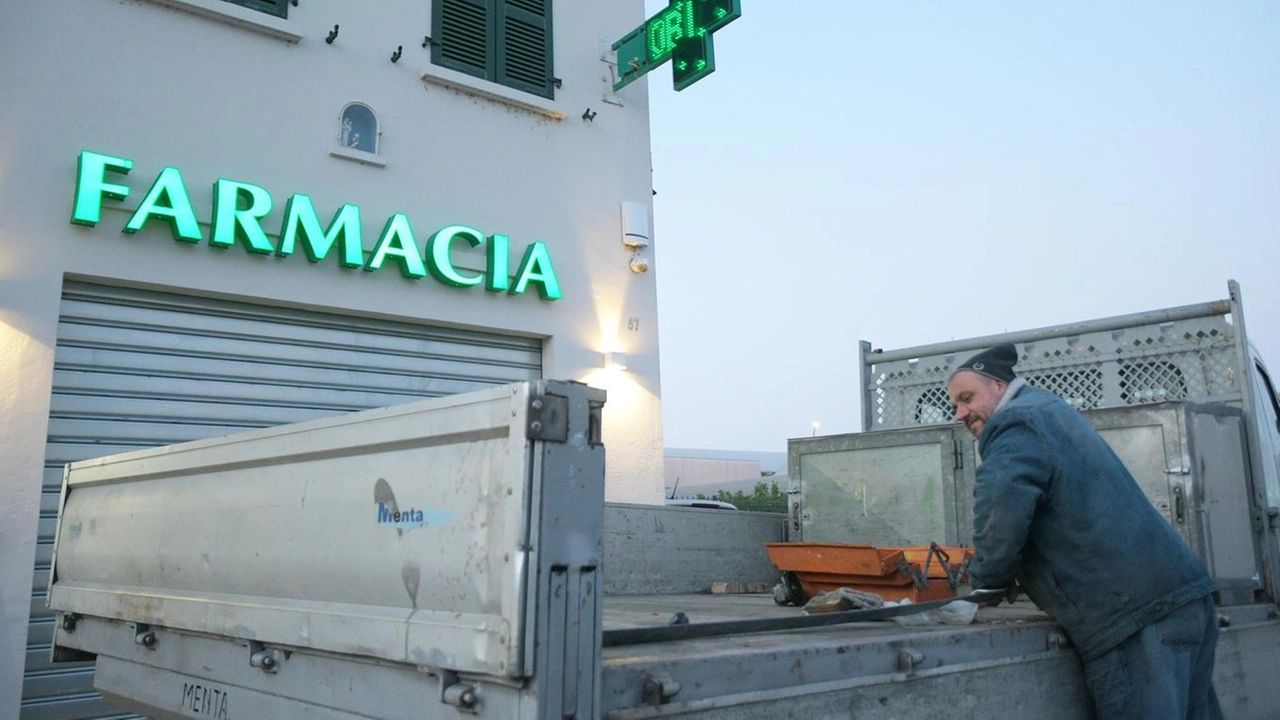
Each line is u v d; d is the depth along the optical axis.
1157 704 2.46
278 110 7.56
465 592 1.67
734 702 1.75
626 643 1.95
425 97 8.43
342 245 7.64
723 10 8.48
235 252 7.18
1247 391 4.10
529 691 1.53
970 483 4.41
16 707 5.82
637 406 9.27
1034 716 2.43
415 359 8.22
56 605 3.27
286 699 2.12
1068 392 4.74
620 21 9.99
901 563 3.44
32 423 6.14
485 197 8.66
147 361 6.85
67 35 6.67
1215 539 3.57
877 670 2.06
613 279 9.38
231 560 2.38
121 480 3.04
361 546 1.96
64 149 6.54
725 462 48.38
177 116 7.06
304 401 7.55
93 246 6.56
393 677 1.83
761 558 5.11
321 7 7.91
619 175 9.63
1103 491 2.56
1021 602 3.58
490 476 1.66
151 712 2.69
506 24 9.08
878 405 5.40
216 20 7.33
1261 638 3.48
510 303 8.65
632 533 4.51
